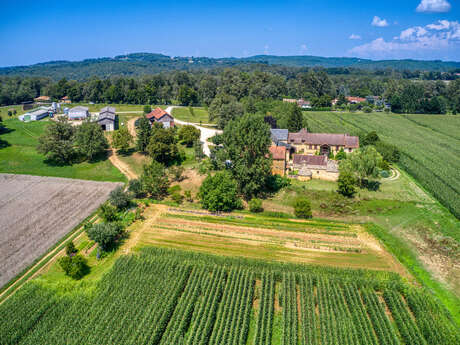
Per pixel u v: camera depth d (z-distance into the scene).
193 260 53.69
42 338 39.34
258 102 167.88
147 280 48.06
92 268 53.28
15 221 67.56
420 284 48.72
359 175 80.81
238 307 43.50
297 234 62.69
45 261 54.47
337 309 42.59
